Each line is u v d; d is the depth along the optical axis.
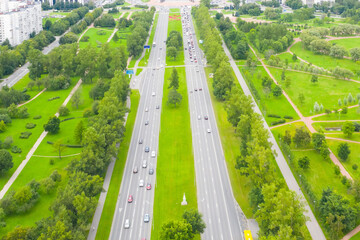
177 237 188.12
